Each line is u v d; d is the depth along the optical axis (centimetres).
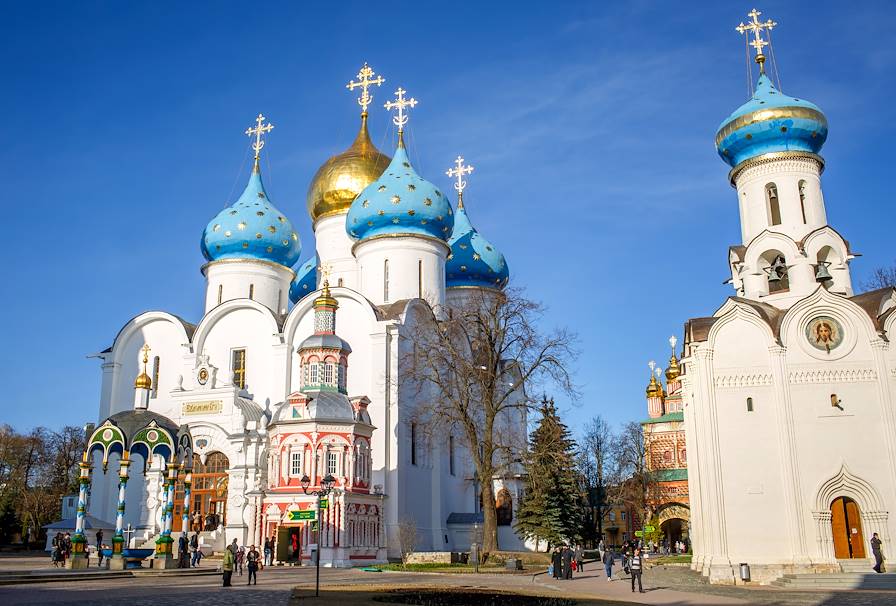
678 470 8550
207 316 6181
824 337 3869
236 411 5644
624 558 4791
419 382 5709
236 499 5366
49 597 2731
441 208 6481
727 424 3856
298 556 4766
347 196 6969
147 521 5619
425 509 5769
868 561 3584
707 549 3841
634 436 9650
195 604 2503
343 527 4738
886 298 3922
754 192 4512
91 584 3362
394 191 6388
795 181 4444
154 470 5716
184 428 4544
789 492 3694
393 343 5606
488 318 5362
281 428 5019
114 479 5875
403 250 6338
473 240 7538
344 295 5816
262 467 5444
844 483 3703
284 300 6831
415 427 5788
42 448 9250
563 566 4194
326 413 4994
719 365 3925
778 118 4434
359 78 7600
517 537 6469
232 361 6153
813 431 3775
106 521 5788
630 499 8831
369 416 5369
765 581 3619
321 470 4881
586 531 7688
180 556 4278
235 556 4178
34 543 8062
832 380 3819
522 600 2797
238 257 6662
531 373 5166
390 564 4778
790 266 4269
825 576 3422
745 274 4378
